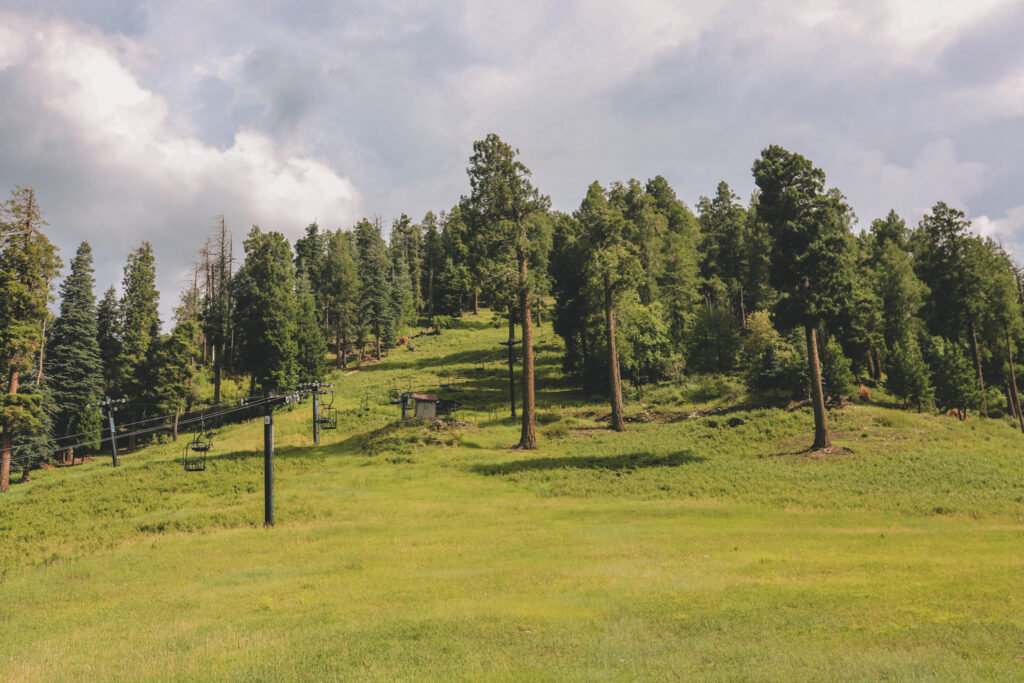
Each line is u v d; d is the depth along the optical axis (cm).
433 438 4725
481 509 2792
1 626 1454
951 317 5834
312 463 4328
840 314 3856
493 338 10188
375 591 1570
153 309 8050
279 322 7456
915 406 5303
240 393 8088
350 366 9388
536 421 5353
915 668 930
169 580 1830
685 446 4128
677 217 9438
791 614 1229
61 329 6425
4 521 3091
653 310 6888
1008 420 5384
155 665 1123
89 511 3275
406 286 11750
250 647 1190
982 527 2153
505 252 4625
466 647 1122
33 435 5059
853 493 2816
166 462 4759
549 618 1270
